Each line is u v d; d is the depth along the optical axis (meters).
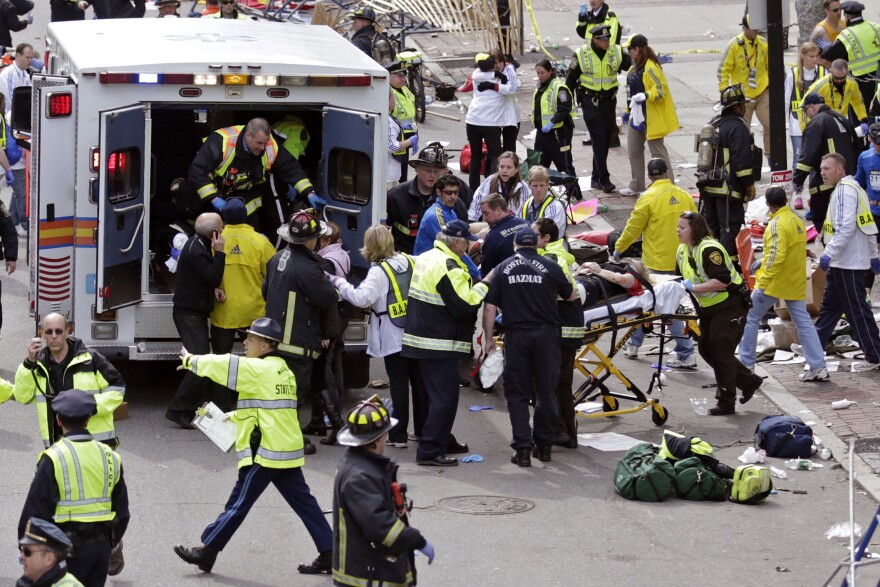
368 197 45.56
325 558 32.41
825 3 77.00
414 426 43.59
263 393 31.81
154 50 45.62
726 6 118.31
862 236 47.94
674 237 51.19
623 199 70.94
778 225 46.91
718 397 45.91
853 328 48.84
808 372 48.38
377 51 85.31
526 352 40.69
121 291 43.72
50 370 32.69
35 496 27.25
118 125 42.53
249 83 43.56
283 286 40.25
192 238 43.19
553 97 67.81
